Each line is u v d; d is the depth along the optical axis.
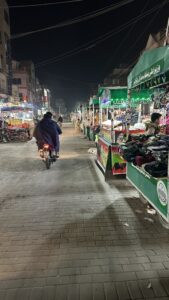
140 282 3.00
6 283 3.01
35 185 6.92
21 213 4.99
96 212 4.98
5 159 11.05
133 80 5.07
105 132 8.27
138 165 4.65
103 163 7.98
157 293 2.83
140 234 4.09
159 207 3.78
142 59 4.32
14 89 41.59
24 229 4.32
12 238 4.04
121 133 7.11
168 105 6.40
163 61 3.30
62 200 5.68
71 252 3.62
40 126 8.95
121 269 3.23
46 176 7.93
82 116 26.41
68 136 22.09
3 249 3.72
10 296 2.81
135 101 7.97
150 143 4.92
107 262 3.37
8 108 18.83
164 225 4.25
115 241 3.89
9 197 5.95
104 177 7.38
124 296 2.80
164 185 3.53
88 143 16.62
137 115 8.98
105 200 5.63
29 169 9.00
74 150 13.54
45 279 3.07
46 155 8.91
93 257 3.49
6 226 4.45
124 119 7.78
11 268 3.28
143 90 6.45
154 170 3.90
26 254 3.59
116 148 6.95
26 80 51.94
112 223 4.49
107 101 7.80
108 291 2.87
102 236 4.05
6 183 7.18
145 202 5.30
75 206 5.31
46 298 2.78
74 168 9.04
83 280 3.04
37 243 3.87
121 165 7.04
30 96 56.50
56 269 3.25
